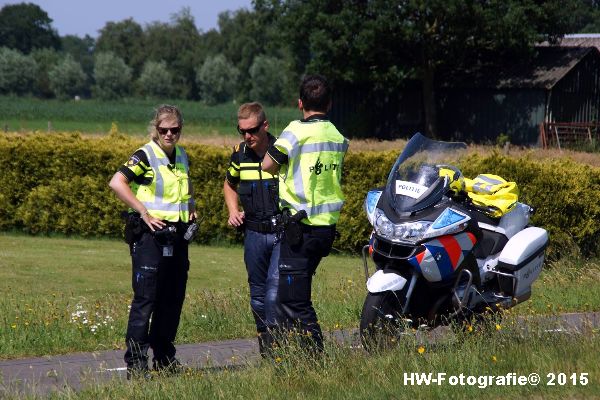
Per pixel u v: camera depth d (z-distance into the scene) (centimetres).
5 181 7575
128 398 2436
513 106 18438
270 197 2884
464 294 2955
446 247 2873
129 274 5850
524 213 3372
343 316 3825
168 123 2756
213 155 7231
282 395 2397
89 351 3341
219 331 3656
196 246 7256
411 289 2892
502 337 2900
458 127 19212
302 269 2669
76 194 7506
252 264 2925
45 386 2725
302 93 2706
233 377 2572
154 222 2719
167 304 2853
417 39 18462
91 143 7494
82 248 6944
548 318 3272
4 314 3819
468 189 3319
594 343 2823
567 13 19012
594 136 18275
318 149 2655
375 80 18712
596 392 2380
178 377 2619
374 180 6806
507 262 3200
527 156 6369
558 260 5925
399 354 2703
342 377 2514
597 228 6216
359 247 6888
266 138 2916
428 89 18850
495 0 18075
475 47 19450
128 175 2744
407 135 19850
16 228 7656
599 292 4538
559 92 18350
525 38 18150
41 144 7531
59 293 5006
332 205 2688
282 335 2675
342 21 18312
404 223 2858
